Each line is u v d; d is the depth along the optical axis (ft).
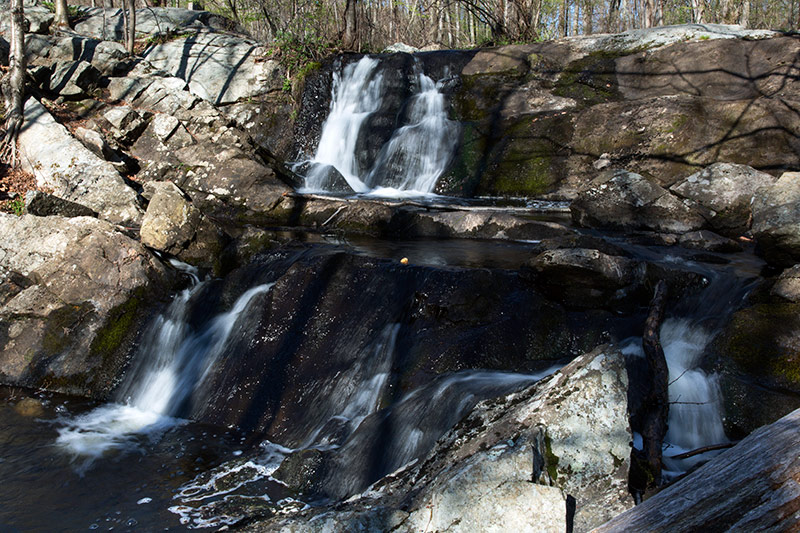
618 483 10.70
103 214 30.01
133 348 21.17
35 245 23.03
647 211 25.03
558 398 11.27
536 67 38.91
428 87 42.22
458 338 16.76
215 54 47.42
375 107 42.80
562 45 39.88
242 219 32.04
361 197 34.12
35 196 26.21
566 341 16.80
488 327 16.93
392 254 22.71
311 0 49.57
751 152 28.89
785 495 7.90
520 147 34.83
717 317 16.83
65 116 36.86
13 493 14.11
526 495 9.52
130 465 15.55
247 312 20.35
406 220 27.84
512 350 16.55
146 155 36.40
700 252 22.22
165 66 47.21
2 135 33.42
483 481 9.77
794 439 8.84
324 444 15.78
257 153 36.76
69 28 47.39
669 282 18.07
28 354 20.80
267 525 10.57
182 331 21.27
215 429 17.67
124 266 22.38
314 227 30.12
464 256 22.40
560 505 9.41
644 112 31.99
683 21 81.41
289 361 18.53
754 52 32.96
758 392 13.64
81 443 16.66
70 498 13.94
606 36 39.52
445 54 42.55
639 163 31.22
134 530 12.70
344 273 19.89
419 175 37.11
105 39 46.85
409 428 14.44
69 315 21.39
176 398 19.27
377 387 16.67
